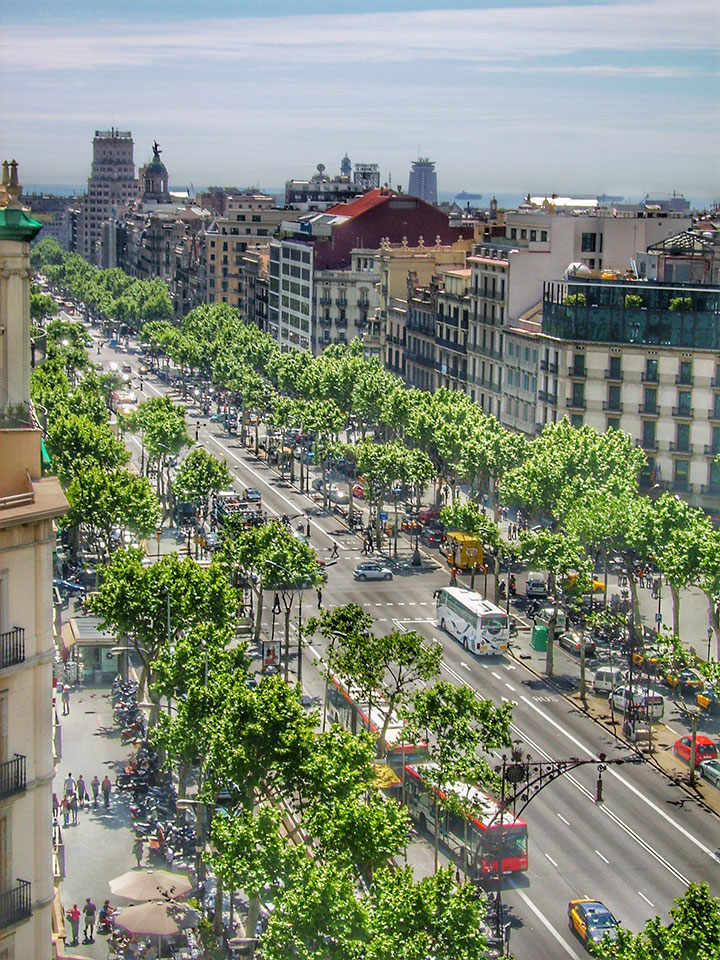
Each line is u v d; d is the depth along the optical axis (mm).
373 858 66125
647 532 120625
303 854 64562
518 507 166875
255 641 121938
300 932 58750
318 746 74375
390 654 89562
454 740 85125
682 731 105500
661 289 168500
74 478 145375
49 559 49156
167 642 96625
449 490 195375
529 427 191000
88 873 80375
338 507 186750
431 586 147375
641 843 86125
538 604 136000
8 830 48219
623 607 131875
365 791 73500
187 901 75000
